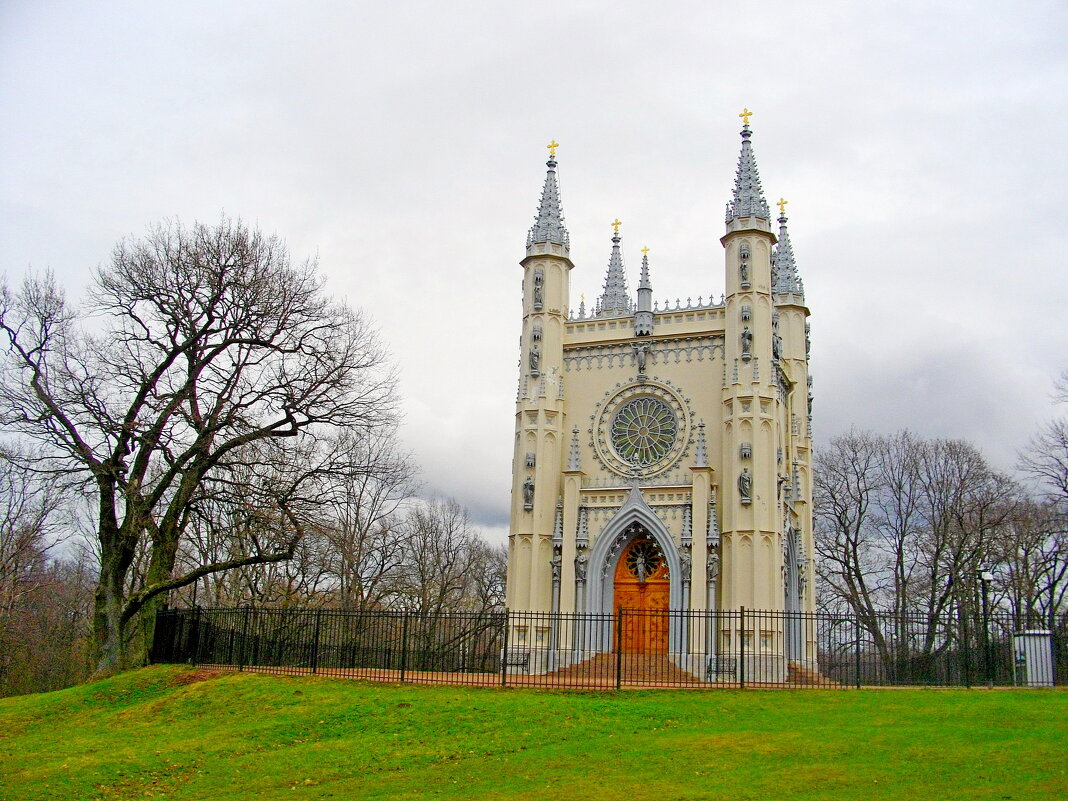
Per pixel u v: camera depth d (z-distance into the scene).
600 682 40.47
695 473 54.25
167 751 28.36
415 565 90.50
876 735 26.75
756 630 50.88
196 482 45.75
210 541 57.31
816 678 50.91
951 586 67.75
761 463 53.47
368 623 52.16
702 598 52.44
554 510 57.56
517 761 25.50
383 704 32.66
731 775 22.89
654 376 58.47
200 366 46.06
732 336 56.19
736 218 57.19
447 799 21.95
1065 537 68.56
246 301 46.00
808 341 72.56
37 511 71.25
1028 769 21.95
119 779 25.31
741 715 31.58
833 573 84.44
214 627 45.16
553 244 61.22
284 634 48.25
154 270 45.91
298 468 47.38
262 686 36.50
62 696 40.44
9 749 30.52
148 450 45.88
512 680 39.47
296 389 46.41
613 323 60.34
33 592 71.50
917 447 79.94
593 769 24.16
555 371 59.69
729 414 54.97
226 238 47.25
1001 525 72.44
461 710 31.55
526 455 57.81
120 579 45.31
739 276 56.47
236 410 46.12
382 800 22.25
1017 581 67.25
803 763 23.78
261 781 24.89
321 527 47.62
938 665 54.22
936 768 22.50
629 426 58.62
